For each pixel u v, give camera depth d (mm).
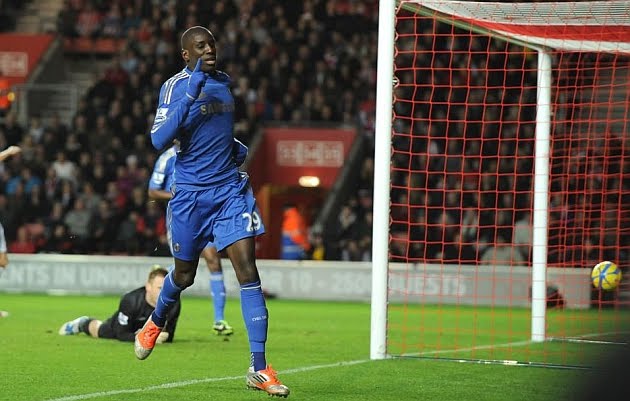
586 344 39656
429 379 27750
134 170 82750
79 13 102312
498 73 85188
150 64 92062
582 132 74375
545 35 37812
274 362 31922
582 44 40062
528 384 26906
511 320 55312
